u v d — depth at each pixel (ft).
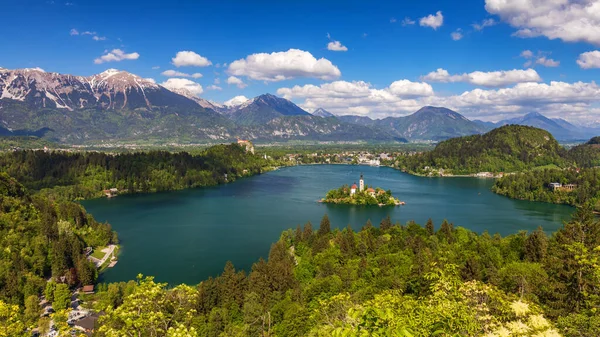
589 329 118.93
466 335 104.01
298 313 240.12
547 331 114.93
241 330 245.24
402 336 67.46
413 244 375.66
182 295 116.88
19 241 391.65
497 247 366.63
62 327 140.05
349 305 165.89
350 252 380.17
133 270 417.90
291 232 497.46
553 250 291.99
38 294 336.08
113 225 614.34
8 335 122.93
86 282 365.81
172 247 497.05
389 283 274.77
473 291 126.72
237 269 419.54
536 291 223.30
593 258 170.30
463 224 616.80
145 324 99.25
